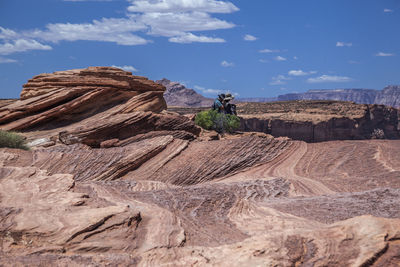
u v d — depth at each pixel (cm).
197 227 635
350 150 1886
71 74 2631
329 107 15450
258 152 1884
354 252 387
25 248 457
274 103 17575
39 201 616
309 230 454
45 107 2480
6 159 1489
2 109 2405
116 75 2689
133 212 575
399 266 368
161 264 414
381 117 14988
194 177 1689
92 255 436
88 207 608
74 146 1853
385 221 445
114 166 1673
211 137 2994
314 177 1519
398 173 1402
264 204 968
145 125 2445
